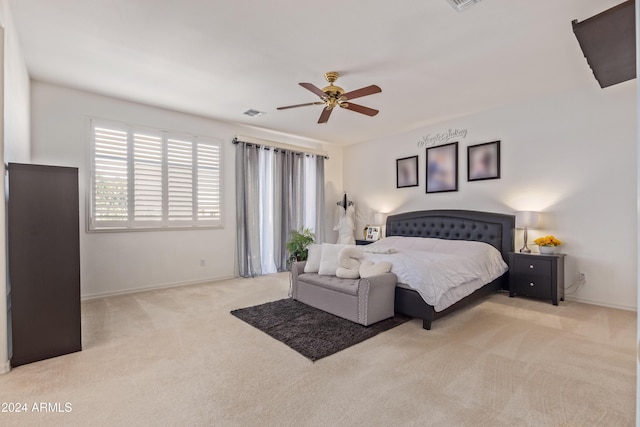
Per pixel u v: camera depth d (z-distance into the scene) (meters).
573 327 2.97
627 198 3.51
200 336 2.76
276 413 1.71
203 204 4.91
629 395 1.86
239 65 3.16
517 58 3.02
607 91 3.62
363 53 2.92
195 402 1.80
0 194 2.11
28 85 3.38
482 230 4.48
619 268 3.56
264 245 5.57
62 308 2.40
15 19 2.42
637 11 0.61
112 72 3.33
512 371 2.15
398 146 5.81
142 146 4.32
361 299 3.00
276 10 2.30
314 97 4.00
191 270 4.79
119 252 4.17
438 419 1.65
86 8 2.29
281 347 2.54
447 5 2.25
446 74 3.37
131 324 3.05
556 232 3.98
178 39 2.70
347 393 1.89
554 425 1.60
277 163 5.74
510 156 4.36
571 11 2.30
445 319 3.22
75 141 3.83
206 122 4.94
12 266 2.23
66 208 2.43
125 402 1.80
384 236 5.93
